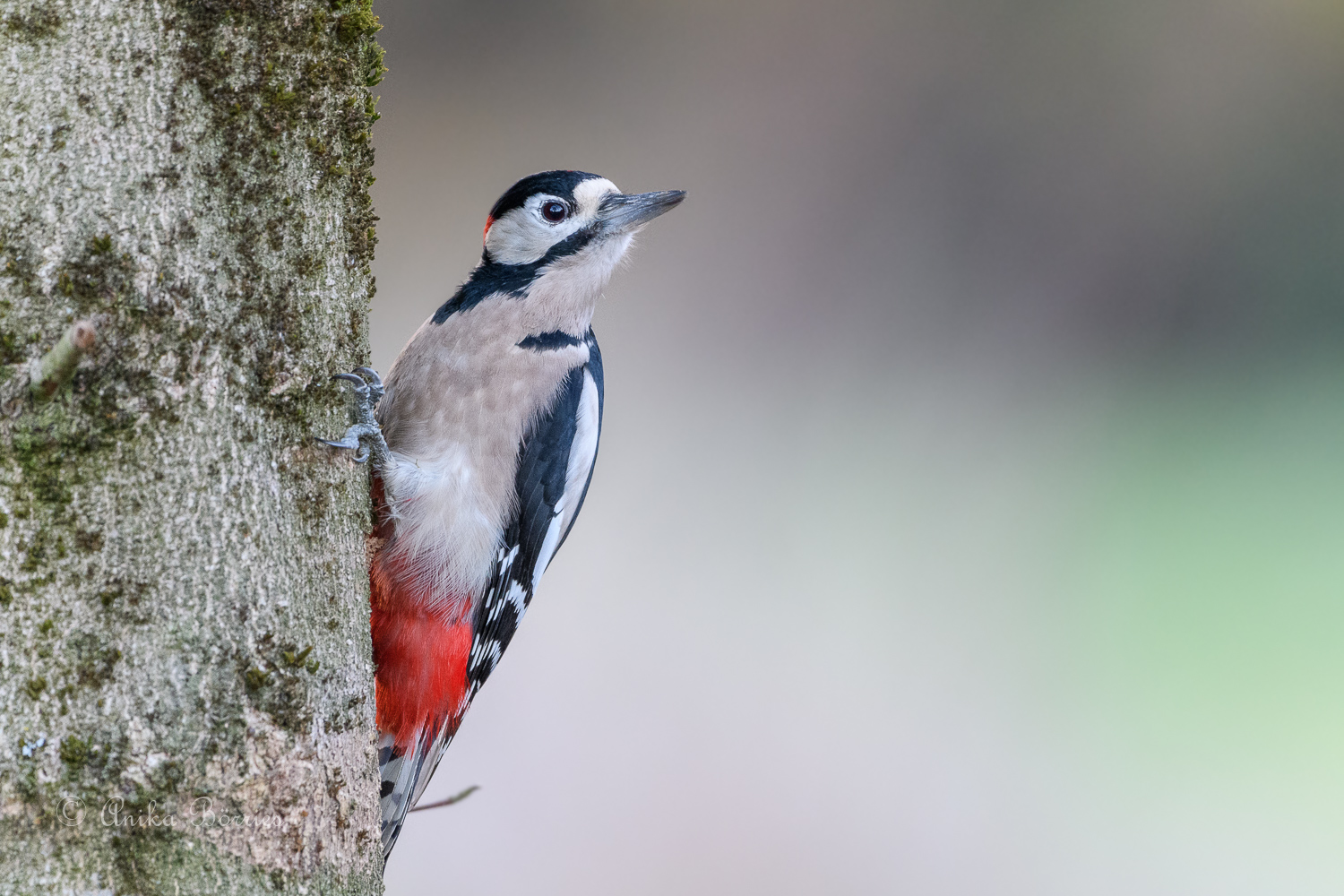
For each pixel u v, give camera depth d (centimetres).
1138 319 1700
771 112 1644
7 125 341
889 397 1636
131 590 344
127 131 350
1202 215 1708
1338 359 1678
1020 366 1684
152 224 352
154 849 339
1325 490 1589
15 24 344
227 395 363
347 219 409
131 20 351
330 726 381
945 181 1681
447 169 1524
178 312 354
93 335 329
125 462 346
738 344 1622
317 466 388
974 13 1652
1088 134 1698
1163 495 1602
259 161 373
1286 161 1700
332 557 391
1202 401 1700
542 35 1572
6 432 336
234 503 362
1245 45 1686
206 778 348
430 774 575
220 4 364
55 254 341
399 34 1527
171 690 346
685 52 1612
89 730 336
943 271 1688
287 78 379
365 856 392
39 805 331
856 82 1648
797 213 1652
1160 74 1670
